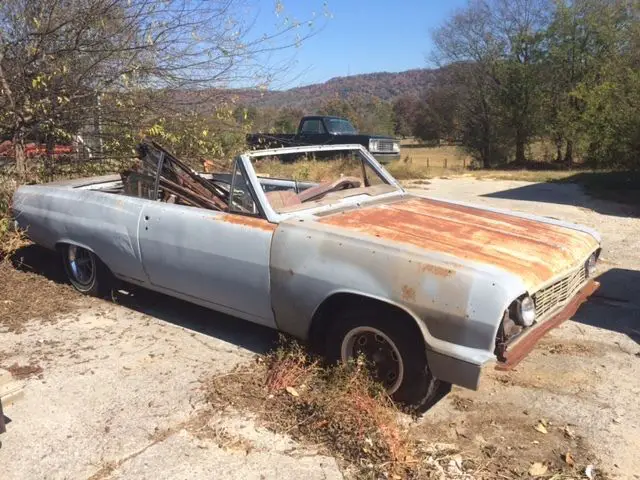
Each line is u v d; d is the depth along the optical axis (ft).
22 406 11.27
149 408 11.18
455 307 9.75
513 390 12.07
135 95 24.09
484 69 93.15
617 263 22.12
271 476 9.21
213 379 12.21
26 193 18.20
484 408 11.35
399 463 9.38
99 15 22.35
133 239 14.79
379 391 10.87
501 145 93.91
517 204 37.37
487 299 9.55
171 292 14.71
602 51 84.69
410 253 10.44
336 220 12.39
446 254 10.46
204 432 10.39
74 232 16.44
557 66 87.71
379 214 13.12
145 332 14.78
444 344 9.91
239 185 13.06
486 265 10.13
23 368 12.78
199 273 13.48
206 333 14.74
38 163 24.64
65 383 12.14
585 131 66.95
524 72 88.43
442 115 115.96
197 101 25.30
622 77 54.70
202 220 13.29
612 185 46.39
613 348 14.16
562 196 41.09
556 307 11.51
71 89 23.09
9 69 22.50
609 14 83.82
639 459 9.78
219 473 9.29
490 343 9.55
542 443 10.21
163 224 14.06
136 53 23.26
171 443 10.07
